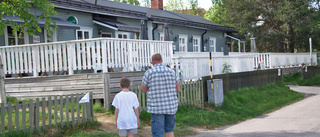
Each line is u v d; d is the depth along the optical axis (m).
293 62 27.78
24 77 10.77
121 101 5.82
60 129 7.27
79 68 9.99
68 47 10.19
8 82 11.05
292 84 22.86
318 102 13.82
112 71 10.19
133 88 9.59
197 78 13.80
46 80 10.43
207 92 12.04
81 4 15.77
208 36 28.16
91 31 16.73
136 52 11.22
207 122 9.39
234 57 16.88
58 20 14.21
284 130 8.20
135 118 5.88
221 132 8.37
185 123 9.24
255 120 10.29
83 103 7.91
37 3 9.34
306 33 32.56
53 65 10.91
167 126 5.76
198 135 8.03
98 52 9.75
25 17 9.68
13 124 7.35
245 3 32.91
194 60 13.63
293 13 30.06
